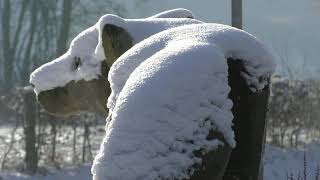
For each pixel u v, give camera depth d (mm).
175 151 3666
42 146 14875
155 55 4023
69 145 15727
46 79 6277
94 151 15469
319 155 16031
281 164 15125
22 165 14188
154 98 3725
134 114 3697
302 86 17578
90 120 15195
